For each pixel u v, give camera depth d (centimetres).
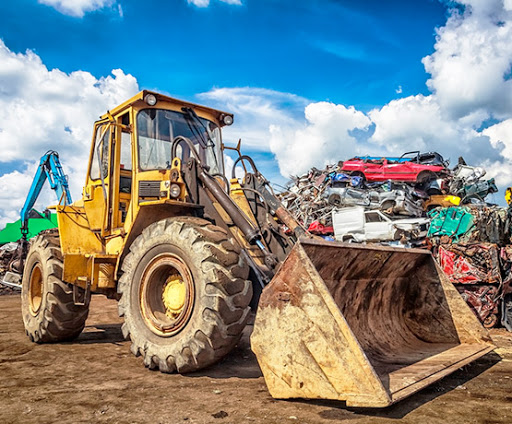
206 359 385
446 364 384
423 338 491
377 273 454
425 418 295
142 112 514
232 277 387
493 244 775
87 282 538
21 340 613
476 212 945
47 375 417
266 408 313
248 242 457
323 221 1661
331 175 1859
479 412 308
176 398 340
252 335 338
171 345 401
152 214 474
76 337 612
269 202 500
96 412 312
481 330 465
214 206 454
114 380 394
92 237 573
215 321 377
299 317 317
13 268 1420
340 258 387
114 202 534
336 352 298
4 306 1049
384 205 1638
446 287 489
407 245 1312
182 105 543
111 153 545
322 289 309
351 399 287
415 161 1841
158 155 513
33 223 1562
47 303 564
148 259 439
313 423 284
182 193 461
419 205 1661
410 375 343
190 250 398
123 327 450
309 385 309
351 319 423
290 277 325
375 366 378
